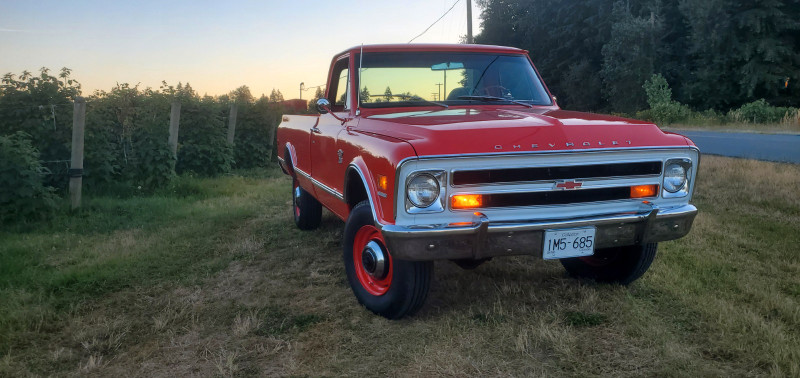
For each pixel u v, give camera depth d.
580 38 43.91
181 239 5.78
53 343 3.36
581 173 3.21
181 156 10.55
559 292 4.00
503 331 3.32
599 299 3.83
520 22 48.59
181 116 10.74
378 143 3.28
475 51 4.65
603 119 3.65
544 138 3.17
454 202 3.05
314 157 4.88
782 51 30.17
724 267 4.43
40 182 6.52
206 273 4.64
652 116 28.94
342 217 4.21
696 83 33.25
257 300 3.96
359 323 3.51
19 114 7.77
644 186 3.41
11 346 3.28
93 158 8.17
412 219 3.03
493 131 3.16
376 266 3.47
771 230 5.64
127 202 7.66
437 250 3.02
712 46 31.44
